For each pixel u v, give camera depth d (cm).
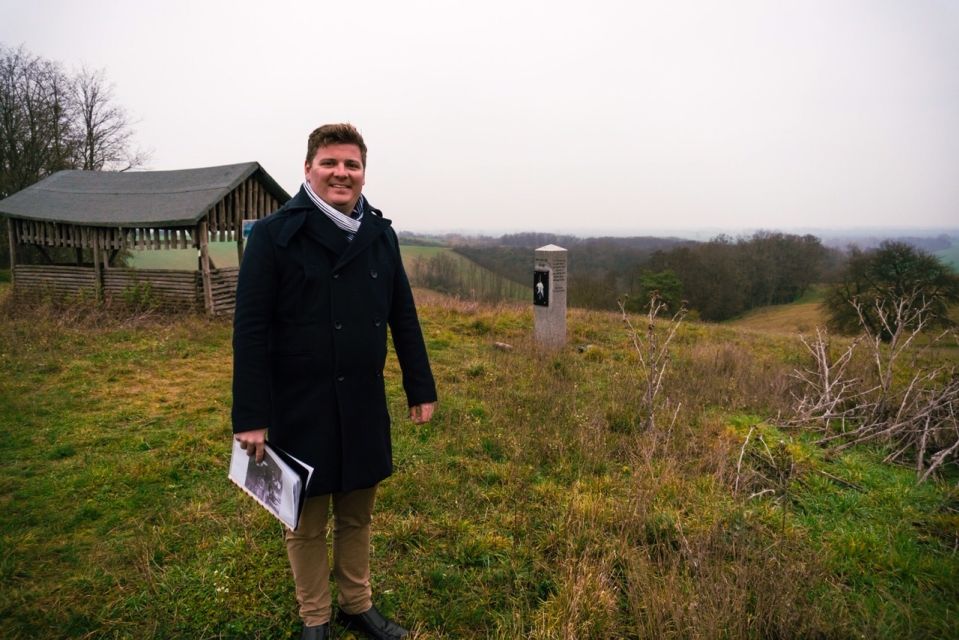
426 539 316
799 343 1069
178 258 2170
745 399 596
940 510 369
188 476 395
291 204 206
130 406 545
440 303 1263
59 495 362
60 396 571
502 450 446
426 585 278
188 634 240
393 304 237
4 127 2362
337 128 202
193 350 796
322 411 203
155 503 355
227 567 281
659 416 522
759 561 282
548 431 477
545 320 889
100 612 251
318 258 200
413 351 239
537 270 895
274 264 196
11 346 761
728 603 240
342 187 203
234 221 1173
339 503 227
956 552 314
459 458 426
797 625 238
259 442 191
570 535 312
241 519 328
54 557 296
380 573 285
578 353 865
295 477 179
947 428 457
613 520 330
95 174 1362
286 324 202
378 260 216
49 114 2464
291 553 220
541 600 265
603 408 548
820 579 276
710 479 388
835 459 454
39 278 1222
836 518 354
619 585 275
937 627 249
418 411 240
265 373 194
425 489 373
